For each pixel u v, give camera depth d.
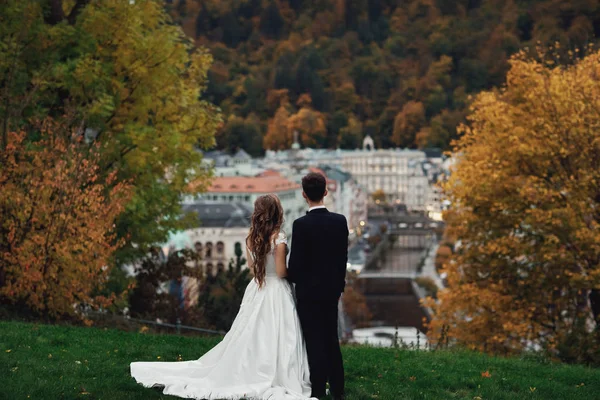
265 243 9.58
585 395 12.34
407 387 11.38
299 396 9.13
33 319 21.91
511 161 30.17
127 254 28.50
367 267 187.62
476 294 30.86
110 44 26.47
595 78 30.05
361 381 11.75
